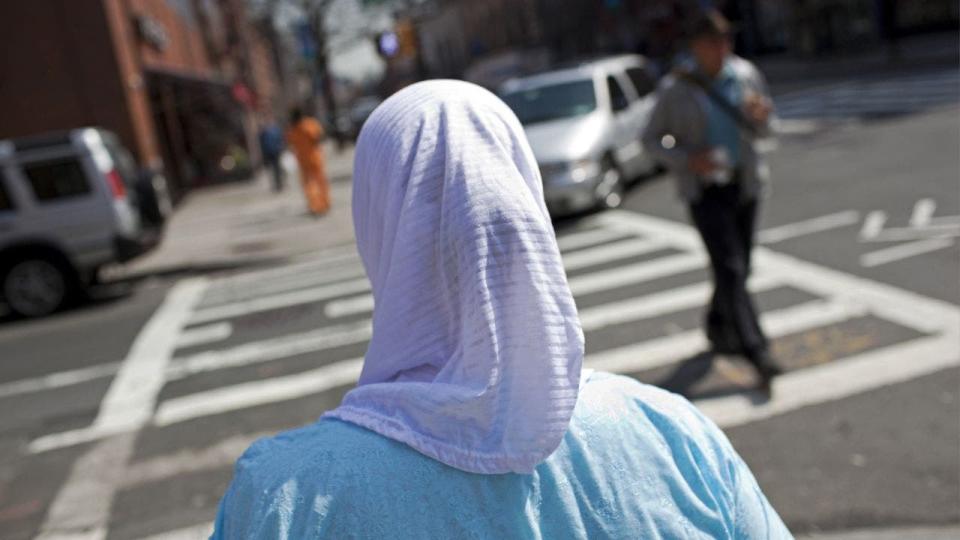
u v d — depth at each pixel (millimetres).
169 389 6848
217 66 37750
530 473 964
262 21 37281
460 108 1047
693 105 4969
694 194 5062
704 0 34812
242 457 1020
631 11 40406
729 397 5105
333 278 10680
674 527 1003
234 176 27859
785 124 17812
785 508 3879
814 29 32219
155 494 4941
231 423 5910
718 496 1062
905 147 12617
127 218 11023
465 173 986
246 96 30703
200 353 7824
